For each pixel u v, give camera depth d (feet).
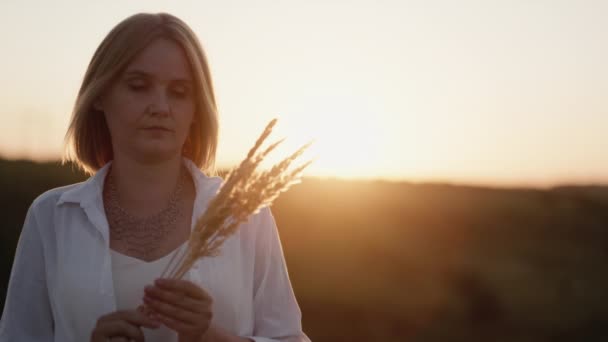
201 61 6.94
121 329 5.95
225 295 6.86
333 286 37.50
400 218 51.44
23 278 7.07
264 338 6.91
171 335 6.81
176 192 7.09
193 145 7.43
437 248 48.83
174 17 6.81
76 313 6.61
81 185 7.13
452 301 39.06
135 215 6.94
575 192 67.21
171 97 6.64
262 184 5.60
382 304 36.24
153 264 6.70
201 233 5.70
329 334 32.14
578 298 42.65
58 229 6.98
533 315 39.27
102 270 6.61
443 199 57.82
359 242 45.14
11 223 32.09
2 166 37.27
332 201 48.93
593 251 54.08
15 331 7.01
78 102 7.03
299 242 44.04
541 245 53.62
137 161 6.84
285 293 7.55
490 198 61.21
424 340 33.55
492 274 44.91
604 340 37.14
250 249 7.23
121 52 6.56
